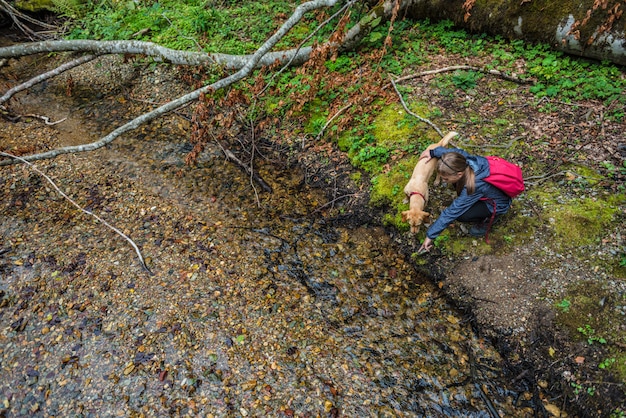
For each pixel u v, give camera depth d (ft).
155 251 16.48
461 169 13.34
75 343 13.87
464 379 13.29
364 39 23.54
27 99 23.94
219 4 27.89
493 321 14.17
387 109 20.17
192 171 19.80
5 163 18.65
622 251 14.14
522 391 12.95
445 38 22.82
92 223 17.51
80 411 12.50
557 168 16.61
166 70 24.58
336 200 18.21
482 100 19.67
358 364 13.56
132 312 14.61
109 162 20.22
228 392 12.80
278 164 19.93
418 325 14.60
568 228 14.96
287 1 27.50
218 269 15.94
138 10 27.58
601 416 11.89
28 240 16.75
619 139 17.01
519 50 21.24
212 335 14.06
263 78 20.71
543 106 18.89
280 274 15.92
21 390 12.96
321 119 20.53
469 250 15.42
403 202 16.78
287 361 13.53
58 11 27.91
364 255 16.58
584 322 13.19
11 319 14.47
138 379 13.06
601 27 18.49
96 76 25.18
